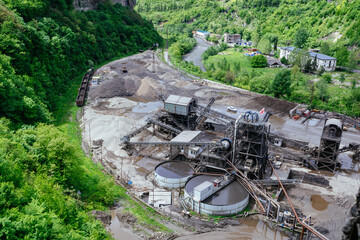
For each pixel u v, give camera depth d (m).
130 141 78.75
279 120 97.06
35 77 93.12
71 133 82.44
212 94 119.00
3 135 48.12
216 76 140.62
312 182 62.56
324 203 55.75
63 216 36.88
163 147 76.81
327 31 189.38
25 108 70.69
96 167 65.94
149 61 164.50
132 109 103.25
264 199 56.19
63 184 48.75
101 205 51.69
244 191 56.53
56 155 50.69
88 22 166.88
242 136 60.72
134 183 61.22
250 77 132.25
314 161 69.31
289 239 47.12
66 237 30.88
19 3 112.38
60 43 124.12
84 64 144.00
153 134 83.00
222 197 54.31
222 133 86.50
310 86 117.62
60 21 142.12
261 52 198.00
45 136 52.16
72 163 52.56
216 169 62.81
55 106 98.38
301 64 146.88
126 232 47.53
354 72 143.25
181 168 63.97
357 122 92.75
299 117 98.88
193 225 49.78
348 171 66.81
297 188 60.50
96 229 38.78
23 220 28.39
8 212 29.80
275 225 49.84
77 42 145.50
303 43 189.62
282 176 64.12
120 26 199.62
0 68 73.31
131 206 53.56
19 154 43.66
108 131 82.25
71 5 166.75
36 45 101.50
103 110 101.12
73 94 112.69
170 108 81.81
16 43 88.38
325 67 146.25
